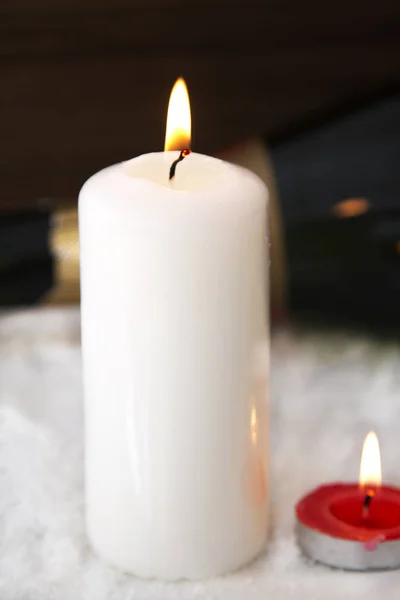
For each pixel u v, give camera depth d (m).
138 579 0.42
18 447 0.48
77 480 0.46
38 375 0.53
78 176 0.77
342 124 0.72
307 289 0.62
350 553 0.41
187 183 0.41
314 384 0.53
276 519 0.44
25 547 0.43
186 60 0.75
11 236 0.64
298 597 0.41
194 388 0.40
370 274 0.62
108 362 0.40
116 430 0.41
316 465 0.47
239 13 0.74
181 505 0.41
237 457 0.41
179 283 0.39
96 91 0.75
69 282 0.62
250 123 0.77
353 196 0.66
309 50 0.75
